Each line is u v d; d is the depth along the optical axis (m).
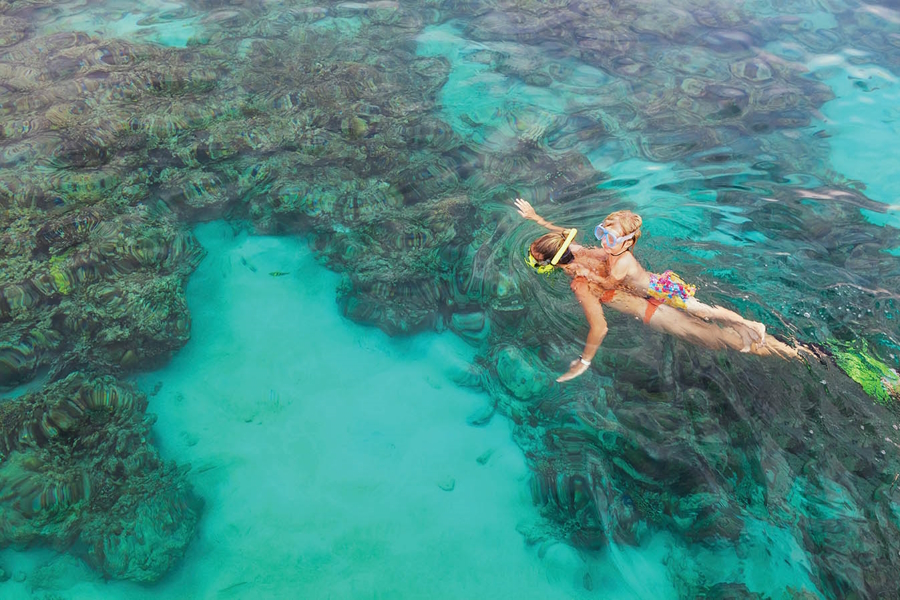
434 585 3.75
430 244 5.81
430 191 6.36
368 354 5.14
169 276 5.52
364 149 6.89
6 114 7.26
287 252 5.91
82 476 4.17
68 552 3.88
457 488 4.25
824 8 9.57
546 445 4.38
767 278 4.99
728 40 8.86
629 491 4.01
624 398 4.34
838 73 8.11
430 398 4.82
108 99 7.53
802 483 3.74
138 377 4.93
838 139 7.00
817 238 5.55
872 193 6.20
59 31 9.00
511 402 4.67
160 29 9.07
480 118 7.39
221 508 4.14
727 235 5.57
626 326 4.64
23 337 4.94
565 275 5.21
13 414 4.45
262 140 6.98
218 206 6.25
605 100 7.71
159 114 7.28
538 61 8.45
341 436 4.58
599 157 6.77
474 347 5.07
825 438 3.90
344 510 4.13
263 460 4.43
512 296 5.24
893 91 7.74
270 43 8.70
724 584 3.54
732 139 7.02
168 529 3.98
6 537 3.90
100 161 6.61
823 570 3.43
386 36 8.98
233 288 5.62
